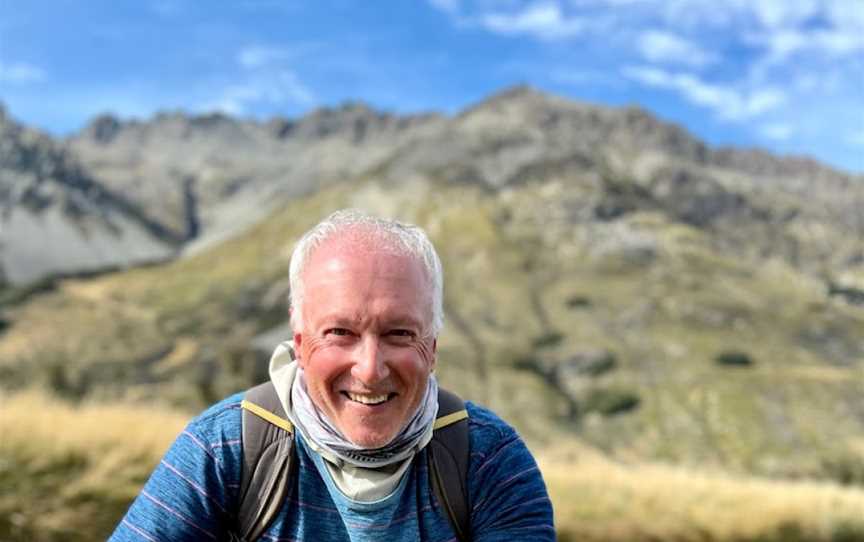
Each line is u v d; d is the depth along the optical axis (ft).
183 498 5.27
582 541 27.07
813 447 347.97
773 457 340.80
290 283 5.36
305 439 5.26
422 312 5.10
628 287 614.75
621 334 524.11
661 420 387.55
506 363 451.53
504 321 543.39
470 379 419.74
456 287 606.96
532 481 5.53
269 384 5.59
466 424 5.55
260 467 5.31
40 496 20.86
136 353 431.84
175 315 576.61
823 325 564.71
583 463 41.57
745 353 492.95
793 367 473.26
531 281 627.05
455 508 5.39
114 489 22.11
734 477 46.91
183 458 5.37
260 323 535.60
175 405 40.01
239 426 5.41
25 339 471.21
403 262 5.08
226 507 5.34
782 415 381.40
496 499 5.41
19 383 32.58
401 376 5.03
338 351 5.01
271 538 5.32
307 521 5.28
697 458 344.69
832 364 496.64
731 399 400.06
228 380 87.20
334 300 4.98
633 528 28.14
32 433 23.65
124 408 29.96
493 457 5.51
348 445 5.09
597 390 424.87
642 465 45.68
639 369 456.45
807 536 30.76
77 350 446.60
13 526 19.49
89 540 20.01
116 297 644.27
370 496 5.20
